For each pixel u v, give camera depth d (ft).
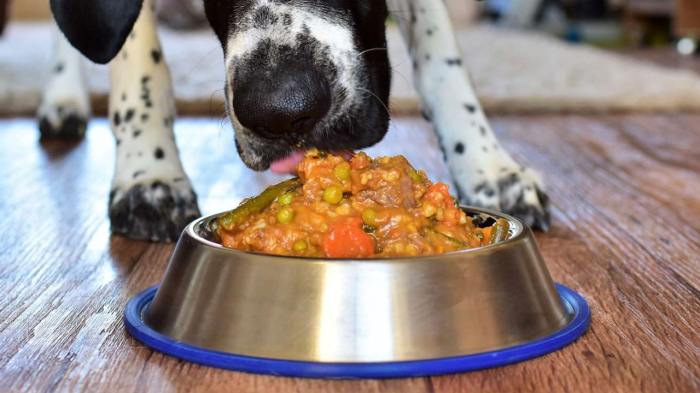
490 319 2.39
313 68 2.81
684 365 2.43
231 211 2.58
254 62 2.81
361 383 2.33
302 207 2.47
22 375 2.41
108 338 2.57
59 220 3.55
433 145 4.80
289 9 2.88
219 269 2.43
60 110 5.01
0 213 3.65
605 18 11.81
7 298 2.85
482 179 3.41
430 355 2.34
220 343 2.40
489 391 2.31
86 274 3.03
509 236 2.62
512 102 5.98
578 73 7.02
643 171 4.26
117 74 3.53
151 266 3.09
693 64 8.96
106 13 3.10
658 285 2.91
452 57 3.54
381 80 3.06
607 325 2.63
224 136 5.09
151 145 3.44
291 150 2.81
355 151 2.89
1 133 5.28
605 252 3.19
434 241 2.49
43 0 13.33
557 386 2.33
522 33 10.70
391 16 3.67
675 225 3.46
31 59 7.71
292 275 2.35
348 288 2.34
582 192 3.91
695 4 10.10
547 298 2.52
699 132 5.22
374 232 2.46
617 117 5.82
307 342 2.34
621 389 2.33
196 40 9.32
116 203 3.35
